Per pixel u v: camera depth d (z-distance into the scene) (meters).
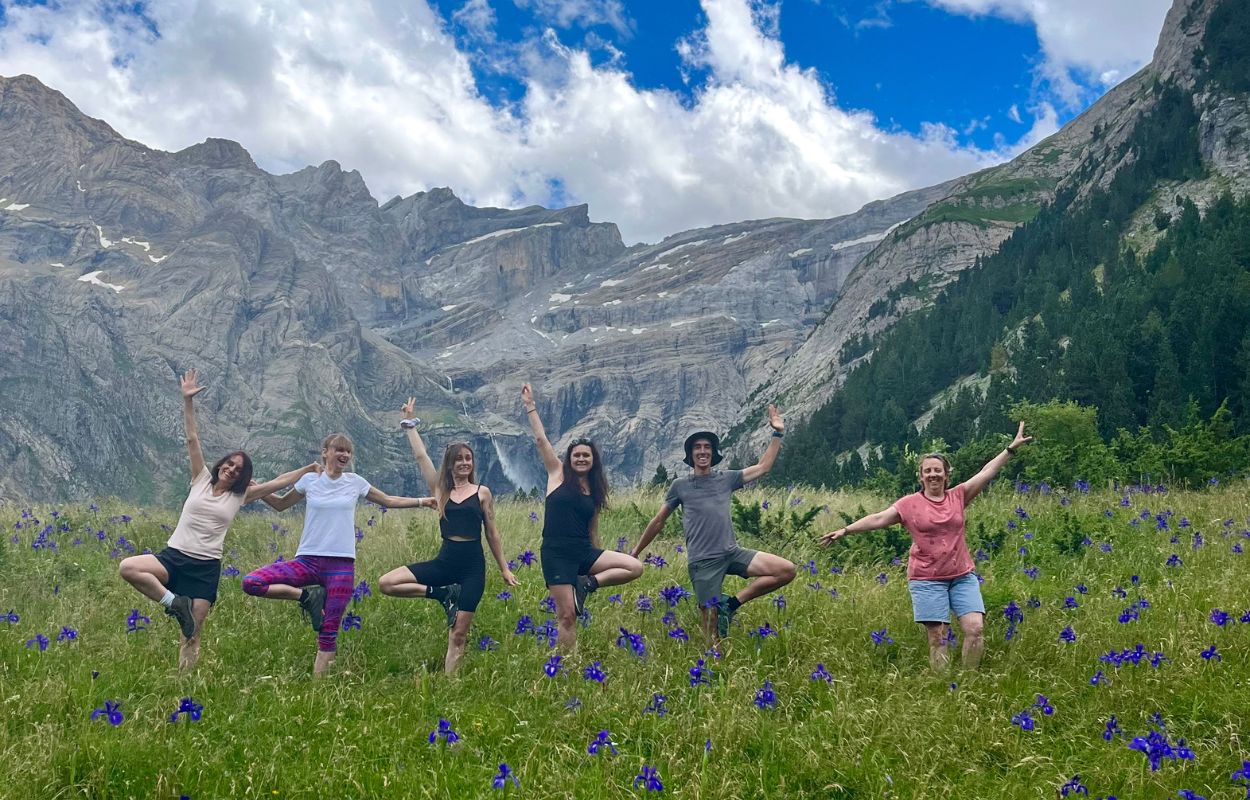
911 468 18.27
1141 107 152.50
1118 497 14.32
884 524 7.44
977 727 5.56
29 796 4.67
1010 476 18.02
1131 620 7.14
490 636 8.00
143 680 6.62
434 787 4.90
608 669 6.82
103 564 10.99
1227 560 9.15
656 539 12.98
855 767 5.18
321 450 7.64
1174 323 58.34
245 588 7.10
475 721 5.92
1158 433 43.03
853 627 7.68
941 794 4.91
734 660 6.86
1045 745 5.45
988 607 8.25
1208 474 17.19
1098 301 95.19
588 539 7.68
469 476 7.64
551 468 7.77
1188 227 94.25
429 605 8.85
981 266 157.12
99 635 7.72
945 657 6.89
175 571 7.32
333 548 7.37
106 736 5.38
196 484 7.65
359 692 6.41
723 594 8.45
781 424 8.01
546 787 4.94
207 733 5.63
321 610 7.29
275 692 6.34
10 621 7.68
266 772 5.07
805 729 5.60
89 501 15.88
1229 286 58.28
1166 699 5.84
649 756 5.45
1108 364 55.12
